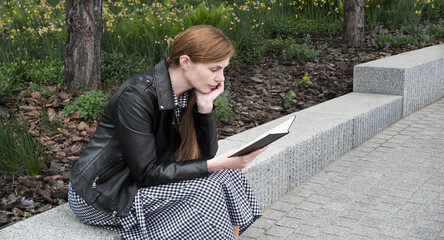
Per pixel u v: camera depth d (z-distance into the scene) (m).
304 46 7.88
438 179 4.24
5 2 9.34
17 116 4.57
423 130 5.64
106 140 2.45
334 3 9.99
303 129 4.54
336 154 4.81
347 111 5.25
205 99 2.51
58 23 7.23
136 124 2.31
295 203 3.88
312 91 6.48
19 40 6.53
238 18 8.69
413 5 10.25
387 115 5.75
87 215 2.57
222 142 4.14
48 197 3.49
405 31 9.38
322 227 3.47
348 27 8.66
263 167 3.70
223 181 2.52
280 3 10.11
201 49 2.28
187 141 2.61
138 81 2.38
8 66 5.45
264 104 5.96
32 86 5.10
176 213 2.44
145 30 6.64
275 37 9.00
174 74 2.41
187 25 7.27
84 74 5.30
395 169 4.51
